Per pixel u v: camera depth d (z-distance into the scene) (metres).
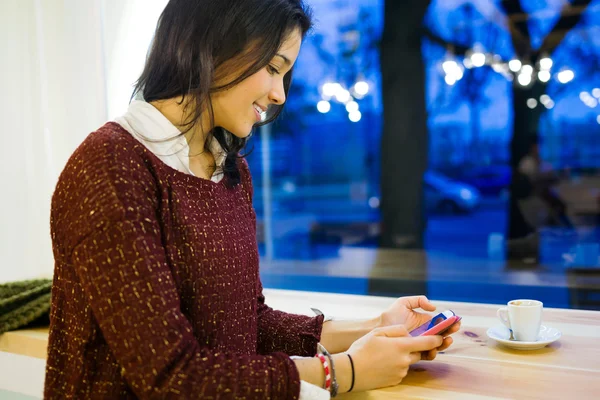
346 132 9.53
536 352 0.90
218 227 0.72
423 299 0.95
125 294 0.57
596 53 4.44
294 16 0.72
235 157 0.82
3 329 1.12
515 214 4.48
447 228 8.60
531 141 4.61
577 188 5.89
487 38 4.84
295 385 0.62
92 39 1.45
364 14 5.54
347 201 9.89
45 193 1.55
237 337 0.74
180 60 0.69
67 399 0.64
